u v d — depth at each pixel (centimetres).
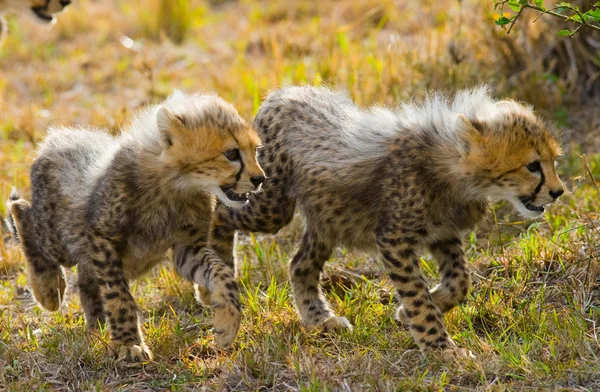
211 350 944
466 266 964
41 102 1969
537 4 978
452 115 925
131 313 937
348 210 976
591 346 857
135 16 2486
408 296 895
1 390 863
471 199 926
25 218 1070
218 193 921
